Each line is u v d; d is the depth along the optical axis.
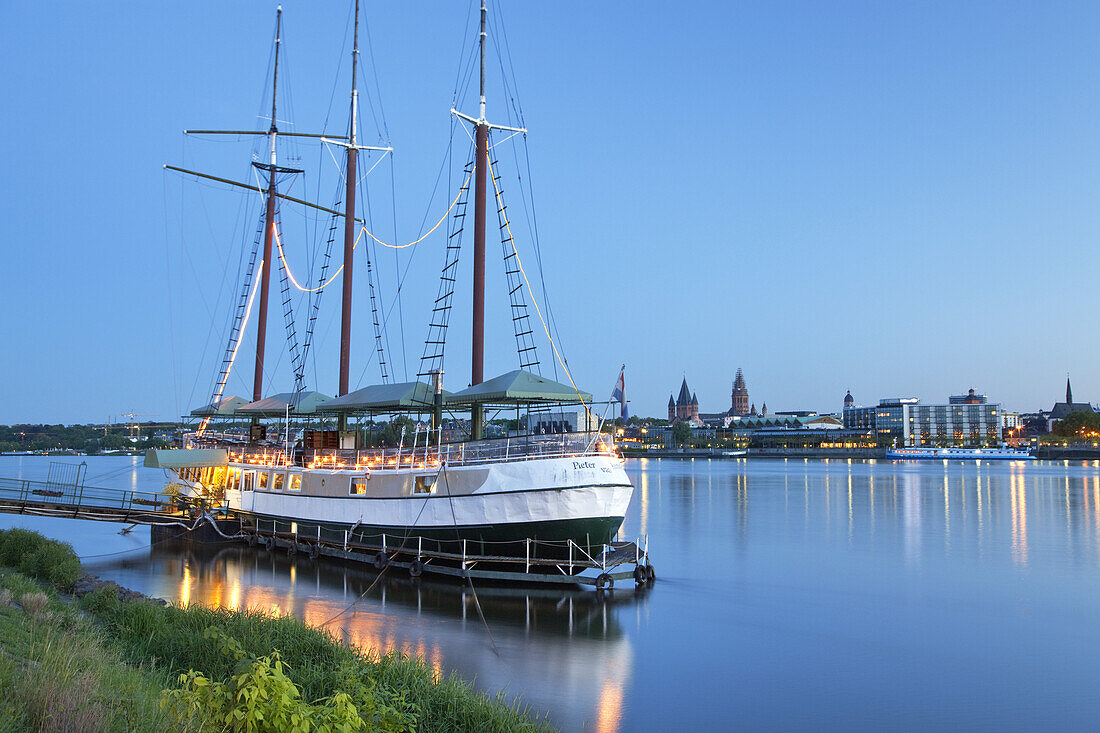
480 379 53.31
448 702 18.59
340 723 11.38
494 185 56.03
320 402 65.81
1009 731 22.27
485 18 55.66
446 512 44.44
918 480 194.75
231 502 61.81
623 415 46.66
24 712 10.47
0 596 24.02
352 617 34.59
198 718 11.34
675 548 64.38
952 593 44.12
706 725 22.20
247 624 23.78
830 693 25.47
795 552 61.88
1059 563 56.12
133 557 53.09
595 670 27.48
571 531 41.97
